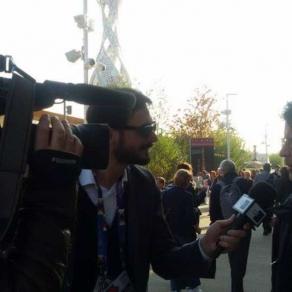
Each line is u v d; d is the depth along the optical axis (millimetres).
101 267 2148
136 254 2207
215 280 9398
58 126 1201
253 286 9016
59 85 1238
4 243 1100
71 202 1227
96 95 1280
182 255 2297
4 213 1058
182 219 7562
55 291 1135
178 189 7707
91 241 2148
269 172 18109
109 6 29141
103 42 28641
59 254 1163
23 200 1188
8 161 1078
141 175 2357
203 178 29719
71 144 1219
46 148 1175
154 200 2363
